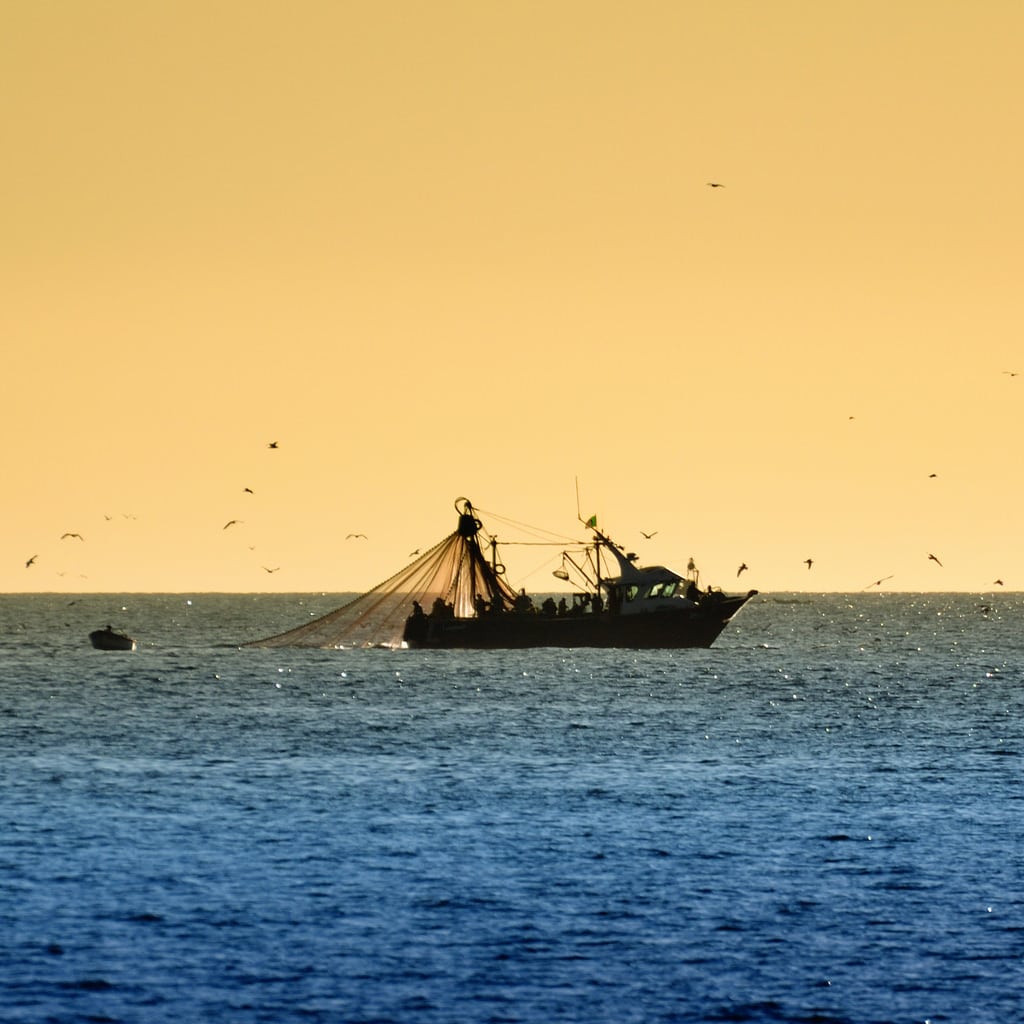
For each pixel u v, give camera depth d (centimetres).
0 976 17300
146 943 18400
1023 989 17262
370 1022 16225
